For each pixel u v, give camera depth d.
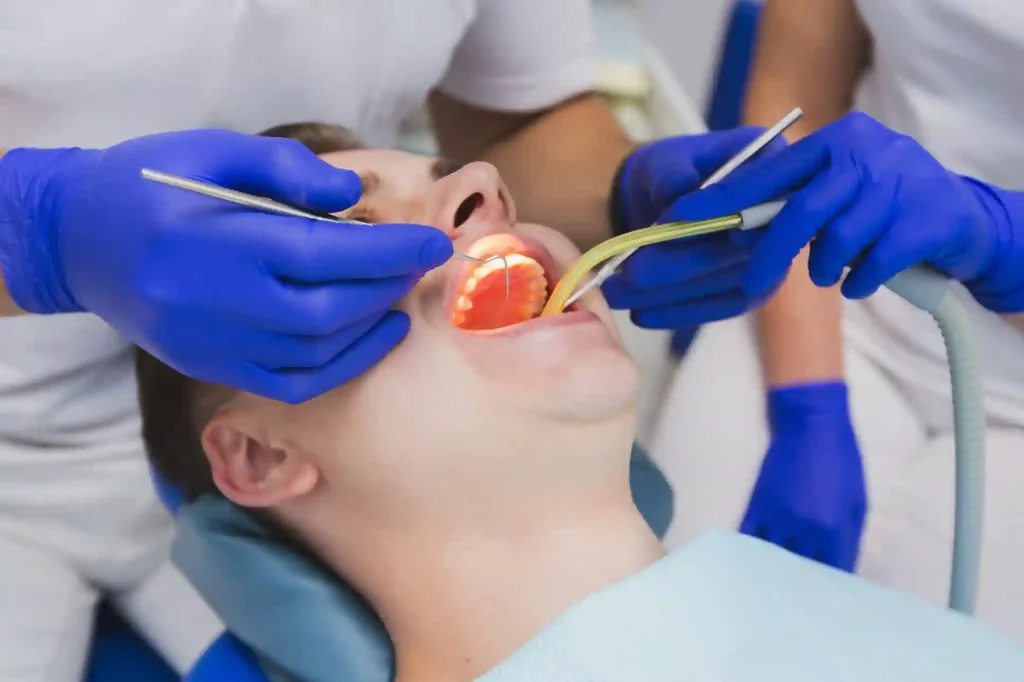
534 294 0.76
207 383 0.78
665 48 1.73
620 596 0.63
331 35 0.86
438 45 0.95
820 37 1.18
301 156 0.62
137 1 0.75
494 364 0.68
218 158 0.63
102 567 1.07
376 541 0.73
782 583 0.66
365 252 0.60
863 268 0.69
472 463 0.68
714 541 0.70
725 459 1.17
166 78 0.81
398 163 0.76
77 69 0.77
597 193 1.04
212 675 0.84
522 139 1.15
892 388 1.21
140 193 0.63
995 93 1.01
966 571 0.83
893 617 0.63
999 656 0.60
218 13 0.79
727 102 1.53
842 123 0.71
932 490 1.12
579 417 0.68
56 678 0.97
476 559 0.71
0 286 0.71
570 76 1.11
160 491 0.91
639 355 1.38
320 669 0.78
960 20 0.98
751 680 0.58
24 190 0.67
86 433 1.01
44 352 0.92
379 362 0.68
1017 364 1.09
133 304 0.63
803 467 1.06
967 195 0.72
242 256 0.60
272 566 0.77
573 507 0.71
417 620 0.74
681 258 0.81
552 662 0.60
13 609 0.95
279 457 0.75
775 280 0.70
